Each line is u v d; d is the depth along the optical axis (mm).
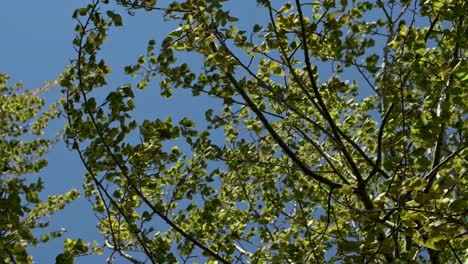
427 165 3637
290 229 5328
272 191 6605
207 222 5535
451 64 3764
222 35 4793
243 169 6312
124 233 5906
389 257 4242
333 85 5785
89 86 4453
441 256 5000
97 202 5855
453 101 3719
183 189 5219
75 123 4383
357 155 6531
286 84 5434
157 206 5023
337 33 5188
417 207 3387
